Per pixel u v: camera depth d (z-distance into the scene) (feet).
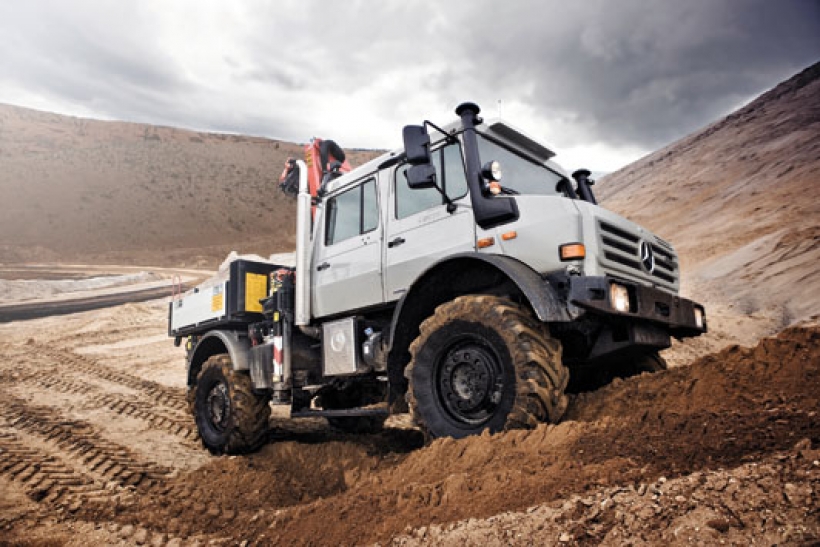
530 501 7.84
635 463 7.90
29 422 23.18
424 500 9.11
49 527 12.69
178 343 24.23
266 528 11.07
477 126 14.37
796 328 10.84
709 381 10.45
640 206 139.54
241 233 296.92
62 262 220.23
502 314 11.49
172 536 12.07
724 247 81.00
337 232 17.61
